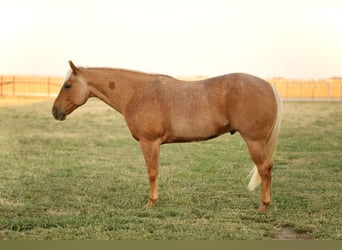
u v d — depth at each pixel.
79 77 7.84
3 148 13.24
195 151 13.36
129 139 15.56
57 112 7.89
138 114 7.37
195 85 7.30
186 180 9.48
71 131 17.30
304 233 6.36
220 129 7.20
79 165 11.02
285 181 9.42
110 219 6.81
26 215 7.07
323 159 11.91
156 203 7.71
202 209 7.41
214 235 6.14
